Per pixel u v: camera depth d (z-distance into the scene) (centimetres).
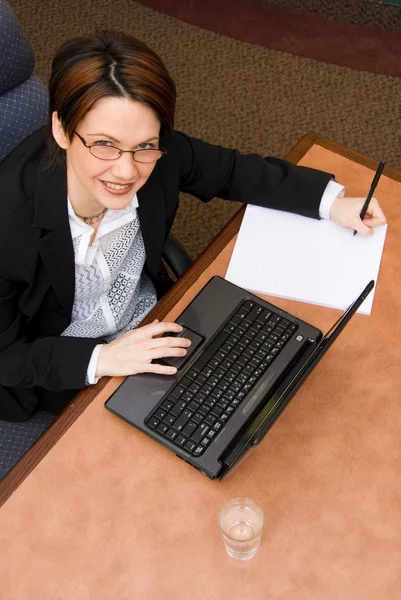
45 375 136
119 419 128
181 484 122
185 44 288
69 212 135
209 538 117
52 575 116
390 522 118
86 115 114
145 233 149
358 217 146
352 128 266
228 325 134
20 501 121
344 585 114
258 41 288
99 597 114
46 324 156
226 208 252
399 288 141
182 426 124
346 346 134
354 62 282
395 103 271
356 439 125
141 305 171
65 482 122
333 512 119
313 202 149
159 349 130
